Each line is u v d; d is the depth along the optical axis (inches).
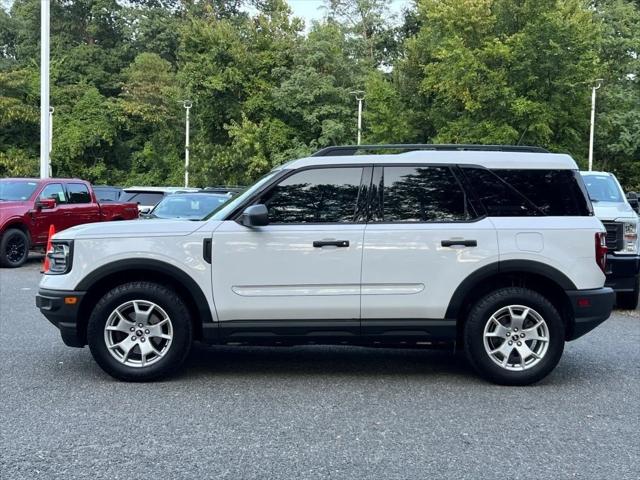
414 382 240.7
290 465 164.7
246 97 1492.4
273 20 1524.4
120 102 1914.4
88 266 230.1
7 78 1825.8
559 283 231.5
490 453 173.3
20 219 586.2
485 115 1192.8
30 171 1823.3
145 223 237.8
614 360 275.6
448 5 1216.2
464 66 1144.8
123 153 1996.8
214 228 231.6
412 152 241.9
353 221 234.1
